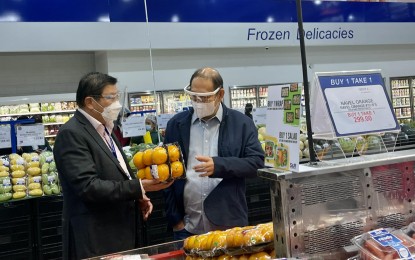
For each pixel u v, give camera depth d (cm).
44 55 813
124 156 255
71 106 814
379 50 946
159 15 716
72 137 215
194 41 743
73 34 662
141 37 705
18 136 419
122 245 221
